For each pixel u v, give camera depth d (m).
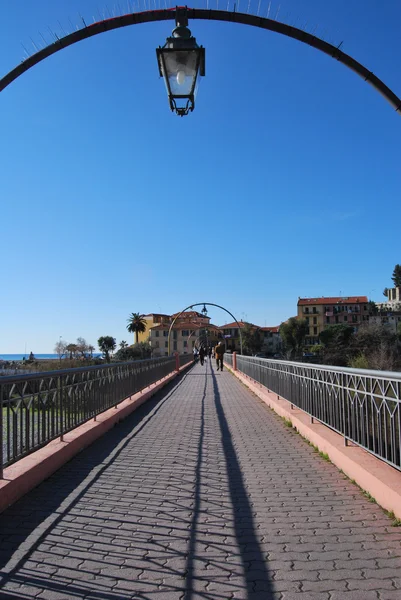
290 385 10.34
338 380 6.76
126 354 109.00
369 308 128.00
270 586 3.17
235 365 28.95
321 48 5.44
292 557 3.61
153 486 5.48
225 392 17.20
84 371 8.27
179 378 25.41
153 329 132.38
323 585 3.17
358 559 3.55
